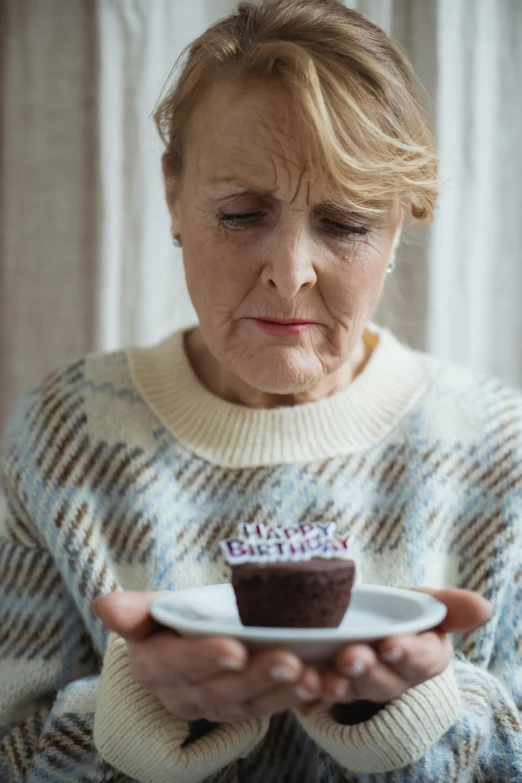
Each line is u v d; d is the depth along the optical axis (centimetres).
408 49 158
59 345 173
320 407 109
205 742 80
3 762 98
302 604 70
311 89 86
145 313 167
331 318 95
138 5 163
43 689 104
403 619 74
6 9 171
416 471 108
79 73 169
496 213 165
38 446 111
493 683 96
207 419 110
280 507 105
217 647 63
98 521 107
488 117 160
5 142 173
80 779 87
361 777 86
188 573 105
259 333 94
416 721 77
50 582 107
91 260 170
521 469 108
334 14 96
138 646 72
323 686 65
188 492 107
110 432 110
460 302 163
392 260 106
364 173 89
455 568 107
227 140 90
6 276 175
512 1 161
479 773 91
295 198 89
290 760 101
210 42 97
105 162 165
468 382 116
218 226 93
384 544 105
